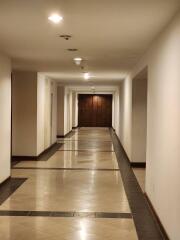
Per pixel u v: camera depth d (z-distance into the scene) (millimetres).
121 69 8969
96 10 3635
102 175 7766
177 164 3498
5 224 4434
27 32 4699
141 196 5965
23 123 9773
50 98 12219
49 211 5004
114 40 5172
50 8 3586
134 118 8898
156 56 4930
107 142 15242
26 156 9805
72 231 4207
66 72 9930
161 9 3553
